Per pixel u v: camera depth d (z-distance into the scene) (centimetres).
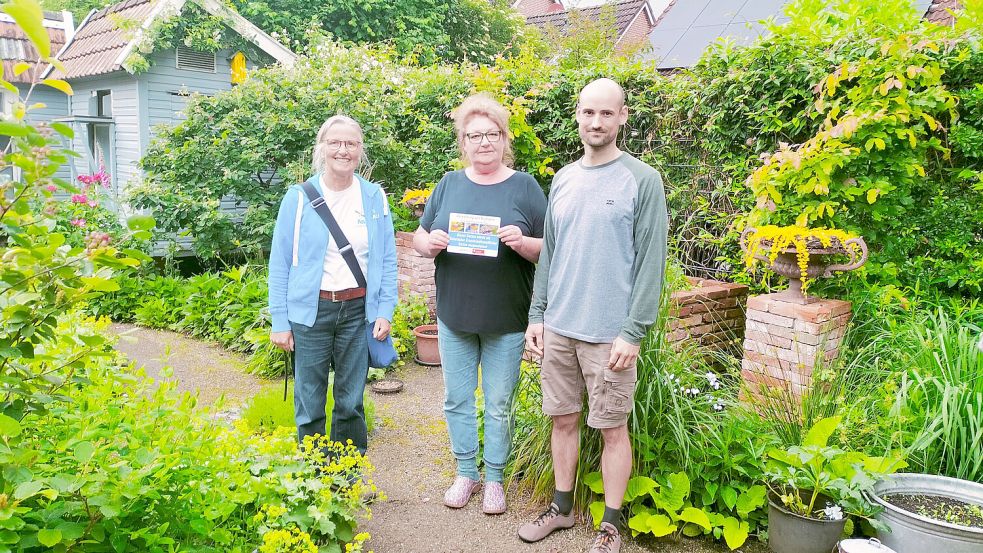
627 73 598
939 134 431
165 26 948
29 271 153
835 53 455
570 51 1181
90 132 1123
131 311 681
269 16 1480
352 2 1556
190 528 205
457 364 307
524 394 338
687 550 280
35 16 103
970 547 231
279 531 216
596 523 292
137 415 218
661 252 251
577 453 292
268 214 762
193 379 505
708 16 984
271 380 505
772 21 516
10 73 141
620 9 1859
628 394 262
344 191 299
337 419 311
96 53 1066
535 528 288
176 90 1023
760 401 337
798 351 361
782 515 264
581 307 263
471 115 290
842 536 266
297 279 291
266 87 779
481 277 292
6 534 161
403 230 713
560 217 270
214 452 223
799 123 472
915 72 397
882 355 372
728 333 482
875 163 425
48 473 181
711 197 549
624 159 260
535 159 651
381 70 830
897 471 292
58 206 158
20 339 167
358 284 298
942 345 321
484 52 1848
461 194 297
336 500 265
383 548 281
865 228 438
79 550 178
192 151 757
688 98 548
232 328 587
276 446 257
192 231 755
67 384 197
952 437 285
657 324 303
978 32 415
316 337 294
